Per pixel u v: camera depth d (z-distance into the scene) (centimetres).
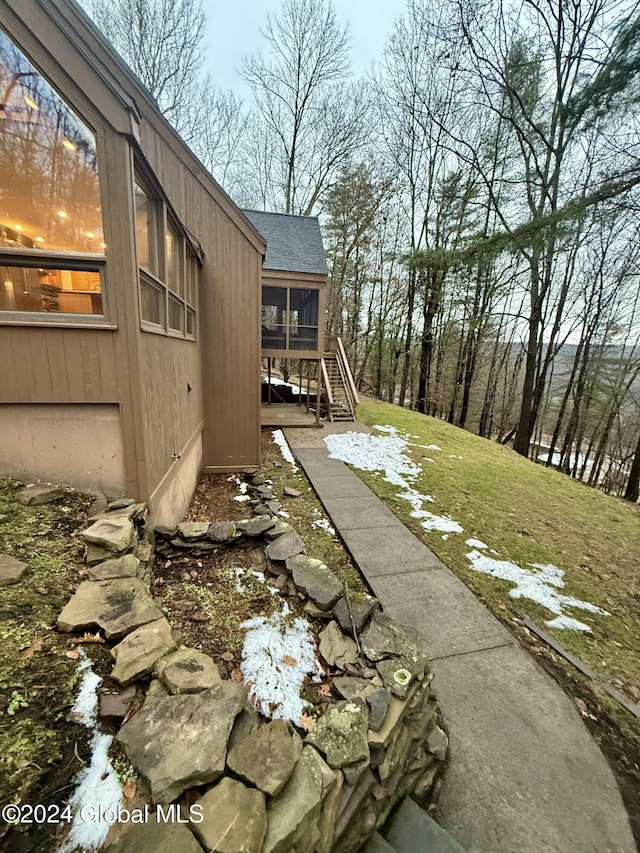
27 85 223
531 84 920
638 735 223
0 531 232
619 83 369
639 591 385
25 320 253
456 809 177
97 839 103
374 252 1738
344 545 420
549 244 458
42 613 184
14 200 258
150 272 315
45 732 130
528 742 212
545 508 595
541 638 298
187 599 274
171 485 391
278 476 635
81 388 272
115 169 246
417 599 332
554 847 165
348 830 144
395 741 173
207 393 625
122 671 156
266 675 217
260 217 1079
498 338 1638
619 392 1334
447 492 609
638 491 1200
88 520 262
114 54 340
